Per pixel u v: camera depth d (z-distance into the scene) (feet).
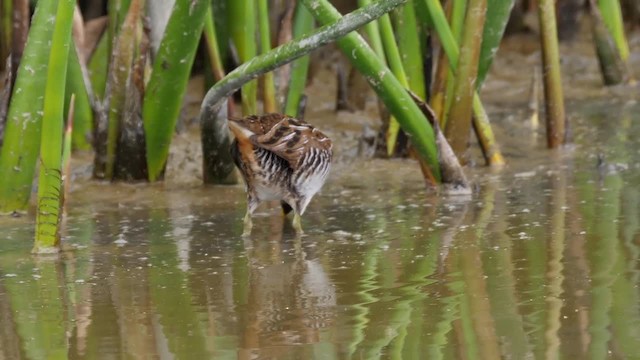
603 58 55.42
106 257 31.17
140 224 35.14
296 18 41.39
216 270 29.45
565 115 44.42
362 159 43.70
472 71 39.45
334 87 54.80
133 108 39.83
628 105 52.08
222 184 40.24
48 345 23.70
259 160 32.63
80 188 40.11
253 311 25.57
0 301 27.12
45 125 31.14
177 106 39.63
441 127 41.14
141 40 39.29
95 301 26.89
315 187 33.86
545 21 43.52
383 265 29.17
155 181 40.73
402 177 40.73
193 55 38.81
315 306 25.76
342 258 30.17
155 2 41.42
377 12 30.83
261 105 48.70
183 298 26.89
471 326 23.80
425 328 23.81
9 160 35.76
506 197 36.70
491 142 41.70
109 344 23.61
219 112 38.70
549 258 28.89
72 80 42.27
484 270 28.14
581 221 32.76
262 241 32.63
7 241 33.17
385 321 24.39
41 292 27.81
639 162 41.04
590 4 55.62
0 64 47.96
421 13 40.42
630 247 29.50
